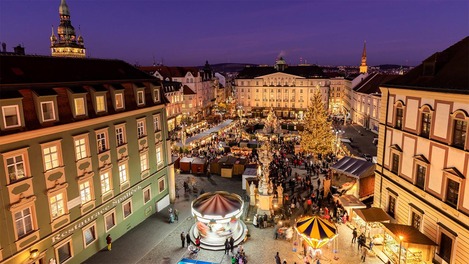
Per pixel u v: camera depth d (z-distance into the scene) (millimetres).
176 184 48406
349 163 42438
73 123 26688
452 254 24406
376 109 87438
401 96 30609
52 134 25234
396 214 31594
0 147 21781
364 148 70312
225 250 30250
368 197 39250
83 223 28438
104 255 29797
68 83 27219
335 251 29750
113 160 31594
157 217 37625
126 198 33719
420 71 30062
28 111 23656
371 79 100875
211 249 30859
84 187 28609
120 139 32656
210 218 31703
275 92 130125
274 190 41156
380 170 34188
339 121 108500
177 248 31141
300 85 127312
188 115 109375
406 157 29953
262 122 102188
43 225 24844
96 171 29609
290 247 31281
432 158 26547
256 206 40219
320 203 39531
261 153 37625
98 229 30266
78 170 27688
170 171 41406
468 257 23109
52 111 25281
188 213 38656
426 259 25672
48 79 26188
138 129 35344
